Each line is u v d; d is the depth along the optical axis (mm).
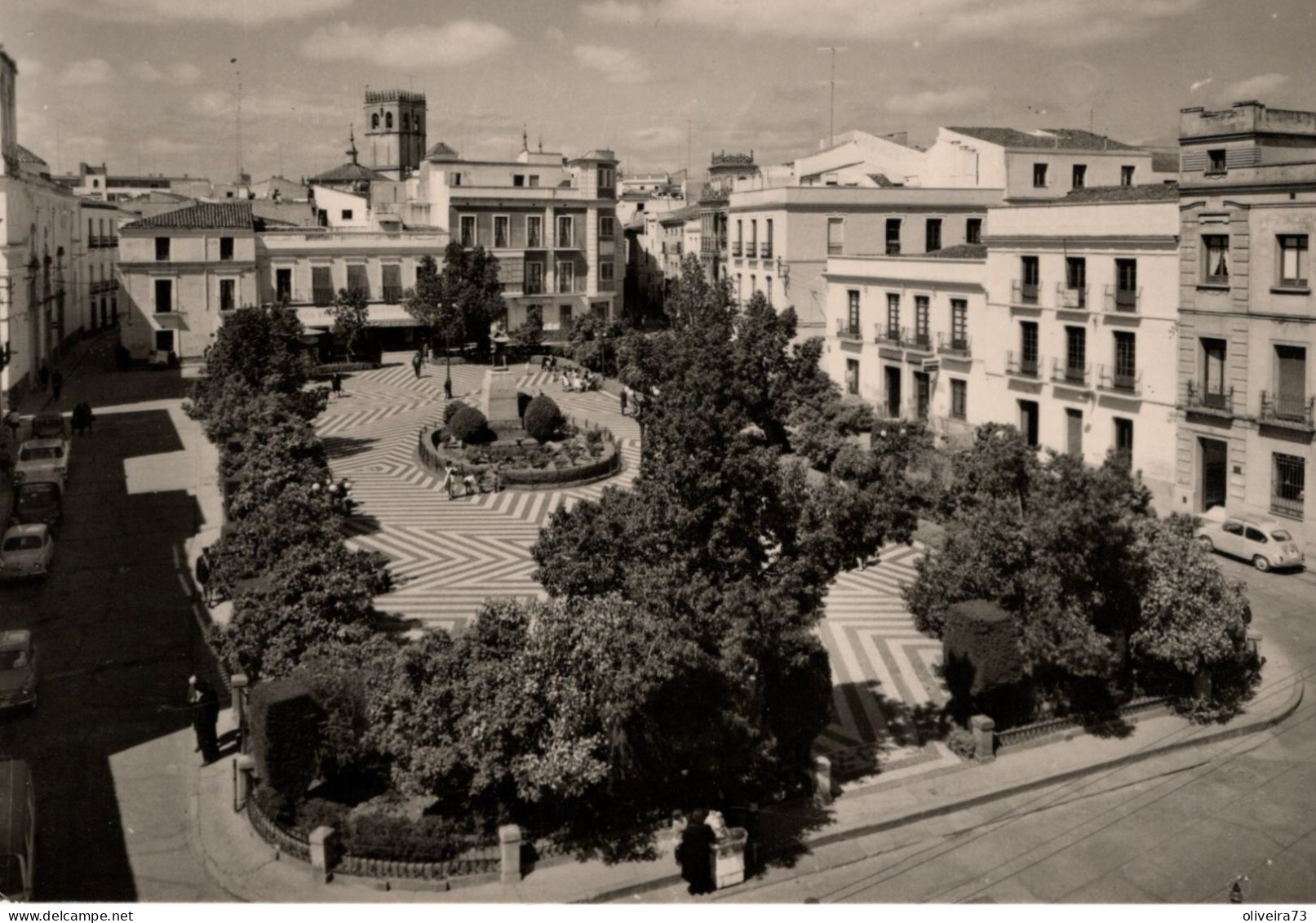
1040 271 50344
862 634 33250
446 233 89812
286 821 21547
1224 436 43438
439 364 82812
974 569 27328
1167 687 28828
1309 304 40250
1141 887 21109
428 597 35906
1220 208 42781
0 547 36594
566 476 50406
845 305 64375
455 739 20594
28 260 67875
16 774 20719
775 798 23688
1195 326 44188
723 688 21344
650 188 146625
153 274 80375
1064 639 25578
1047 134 75062
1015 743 26406
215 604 34094
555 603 21984
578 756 20250
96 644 31234
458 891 20234
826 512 23375
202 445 56625
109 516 44125
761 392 40688
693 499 22469
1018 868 21750
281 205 101000
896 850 22281
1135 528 27656
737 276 76938
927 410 58562
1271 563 40031
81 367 80375
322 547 27328
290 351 55469
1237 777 25500
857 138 81188
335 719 21797
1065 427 49906
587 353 77688
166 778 23953
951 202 71500
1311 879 21422
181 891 20016
